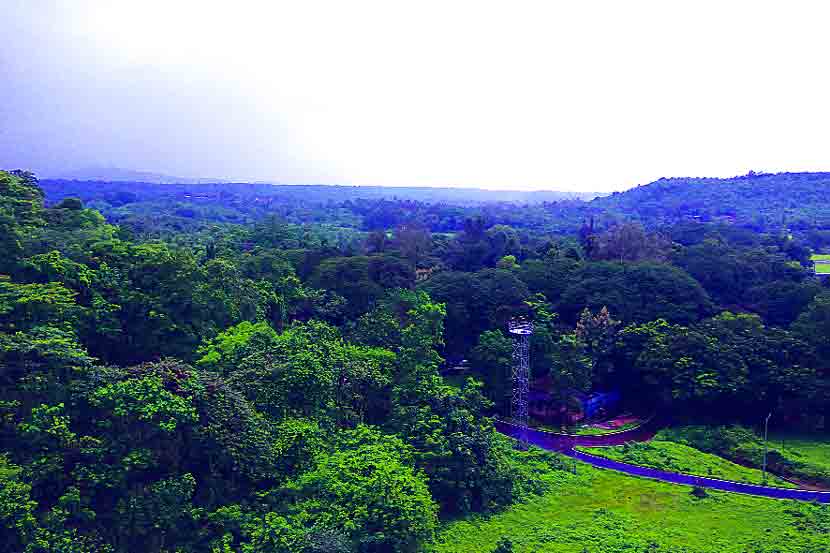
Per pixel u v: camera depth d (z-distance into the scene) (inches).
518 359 2036.2
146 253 1744.6
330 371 1482.5
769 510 1429.6
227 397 1251.2
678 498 1497.3
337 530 1115.3
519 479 1568.7
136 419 1134.4
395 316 2149.4
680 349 2078.0
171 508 1104.8
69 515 1028.5
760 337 2096.5
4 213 1673.2
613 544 1243.8
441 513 1406.3
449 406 1596.9
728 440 1839.3
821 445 1854.1
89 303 1518.2
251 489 1232.8
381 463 1267.2
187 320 1685.5
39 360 1147.9
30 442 1049.5
